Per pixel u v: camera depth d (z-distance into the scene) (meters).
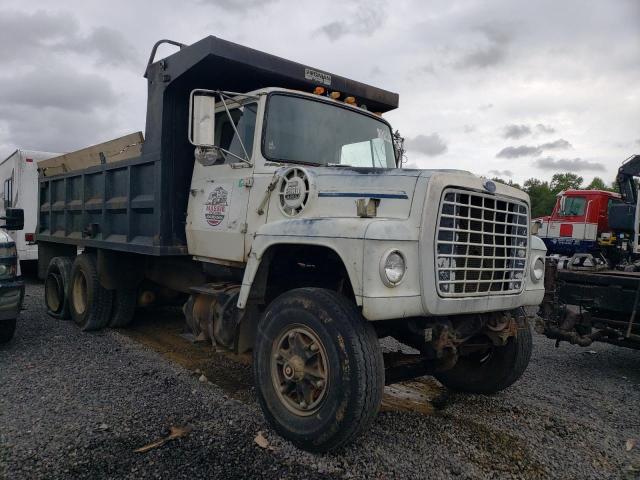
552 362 5.95
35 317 7.38
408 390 4.66
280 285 4.18
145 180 5.30
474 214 3.49
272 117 4.34
